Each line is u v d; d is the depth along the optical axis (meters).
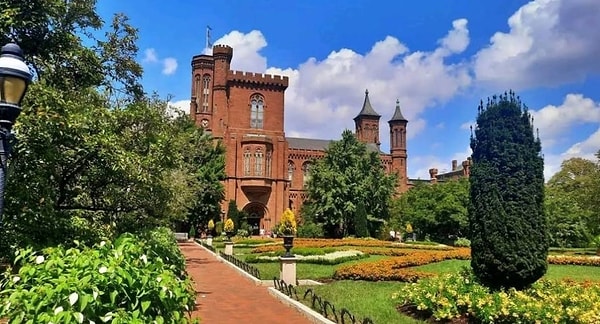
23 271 3.84
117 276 3.68
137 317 3.52
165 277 4.02
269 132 60.19
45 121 7.21
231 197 56.78
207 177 47.81
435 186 51.62
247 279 15.45
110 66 13.42
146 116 11.84
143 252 4.91
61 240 7.54
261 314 9.80
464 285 8.83
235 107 59.75
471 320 8.05
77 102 9.55
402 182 80.00
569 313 7.12
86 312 3.40
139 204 11.18
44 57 9.25
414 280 13.16
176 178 24.69
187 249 32.25
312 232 44.69
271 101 61.16
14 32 8.37
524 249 8.60
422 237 51.25
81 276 3.63
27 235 7.08
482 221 9.01
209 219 49.16
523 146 8.99
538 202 8.97
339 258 19.66
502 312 7.58
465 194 46.88
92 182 9.71
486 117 9.30
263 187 57.31
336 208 45.56
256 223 58.53
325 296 11.05
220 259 23.22
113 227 9.78
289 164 67.06
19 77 5.39
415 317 8.77
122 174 9.37
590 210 37.28
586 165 55.72
